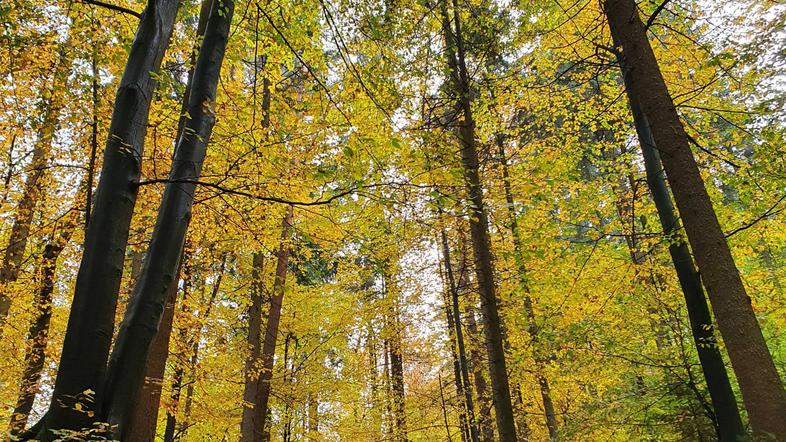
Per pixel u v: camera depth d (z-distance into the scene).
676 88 7.18
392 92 5.11
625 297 7.12
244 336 11.62
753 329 3.21
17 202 6.90
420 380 15.84
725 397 5.14
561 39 7.48
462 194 4.52
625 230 7.57
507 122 8.72
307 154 5.65
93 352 2.44
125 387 2.53
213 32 3.59
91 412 2.36
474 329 10.06
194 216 6.88
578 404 10.37
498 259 8.45
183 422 9.71
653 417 6.41
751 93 6.05
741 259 7.16
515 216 6.77
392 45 5.62
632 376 7.30
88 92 4.54
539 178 6.10
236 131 5.48
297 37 5.46
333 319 11.84
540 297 8.02
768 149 5.16
